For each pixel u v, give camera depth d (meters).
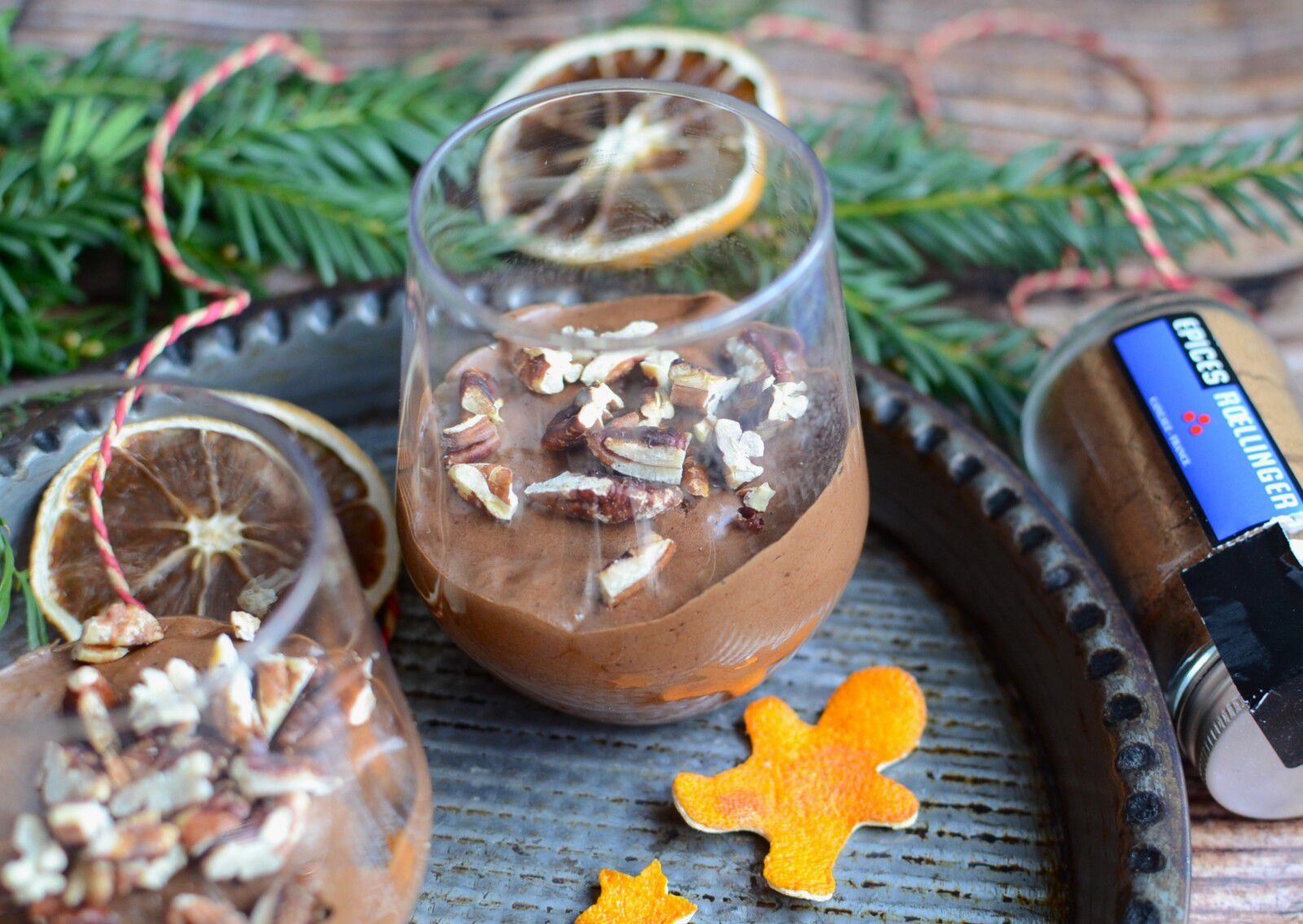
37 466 0.39
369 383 0.47
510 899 0.40
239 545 0.38
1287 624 0.39
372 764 0.35
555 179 0.43
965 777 0.42
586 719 0.42
